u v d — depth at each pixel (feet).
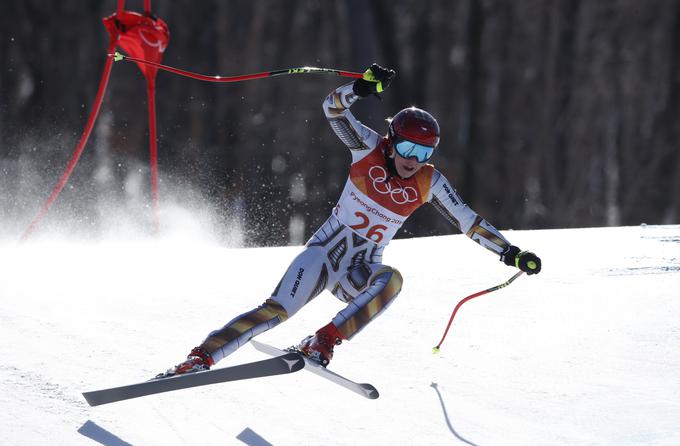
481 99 282.56
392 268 47.01
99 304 58.54
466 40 304.50
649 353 48.03
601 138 309.63
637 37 311.88
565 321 54.34
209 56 288.10
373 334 54.29
